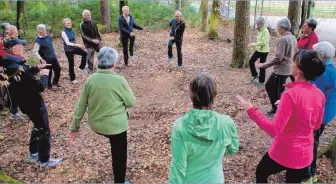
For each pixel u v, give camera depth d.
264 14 23.08
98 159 4.66
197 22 17.06
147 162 4.52
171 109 6.54
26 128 5.76
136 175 4.23
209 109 2.27
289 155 2.73
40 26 7.13
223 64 10.01
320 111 2.81
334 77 3.34
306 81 2.68
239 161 4.41
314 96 2.66
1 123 5.94
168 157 4.64
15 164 4.53
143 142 5.13
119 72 9.20
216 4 13.83
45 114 4.29
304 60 2.61
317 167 4.10
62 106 6.86
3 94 4.52
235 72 9.08
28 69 3.98
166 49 12.12
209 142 2.22
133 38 10.13
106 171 4.34
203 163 2.26
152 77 8.76
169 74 8.98
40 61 6.76
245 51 9.45
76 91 7.75
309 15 14.90
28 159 4.61
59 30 14.67
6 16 14.49
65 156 4.76
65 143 5.20
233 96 7.08
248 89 7.57
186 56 11.09
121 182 3.86
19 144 5.18
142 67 9.68
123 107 3.67
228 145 2.33
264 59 7.73
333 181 3.82
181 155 2.22
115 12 18.30
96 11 17.12
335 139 4.34
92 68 9.12
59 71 7.79
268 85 5.71
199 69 9.41
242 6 9.07
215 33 14.00
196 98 2.23
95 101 3.54
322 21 20.25
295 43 5.41
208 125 2.20
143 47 12.39
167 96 7.37
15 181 3.83
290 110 2.57
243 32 9.29
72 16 15.91
